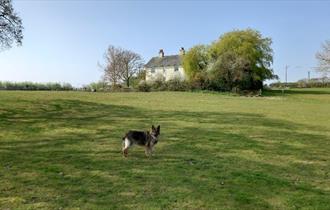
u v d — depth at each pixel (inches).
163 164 445.7
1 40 991.6
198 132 712.4
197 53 3115.2
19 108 1048.2
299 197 330.3
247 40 2972.4
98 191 336.2
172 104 1390.3
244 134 703.1
